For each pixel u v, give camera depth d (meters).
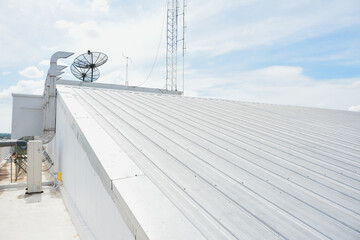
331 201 3.06
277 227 2.40
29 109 12.78
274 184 3.38
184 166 3.58
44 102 11.02
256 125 7.33
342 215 2.75
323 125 8.52
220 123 7.05
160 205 2.38
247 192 3.05
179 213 2.29
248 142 5.34
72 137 5.79
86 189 4.33
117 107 7.38
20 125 12.55
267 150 4.91
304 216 2.66
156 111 7.67
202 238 1.99
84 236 4.17
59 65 9.55
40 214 5.86
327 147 5.61
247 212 2.61
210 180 3.24
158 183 2.92
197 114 8.09
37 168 7.43
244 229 2.31
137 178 2.88
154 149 4.11
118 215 2.62
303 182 3.55
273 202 2.88
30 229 5.11
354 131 7.89
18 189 7.80
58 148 8.62
